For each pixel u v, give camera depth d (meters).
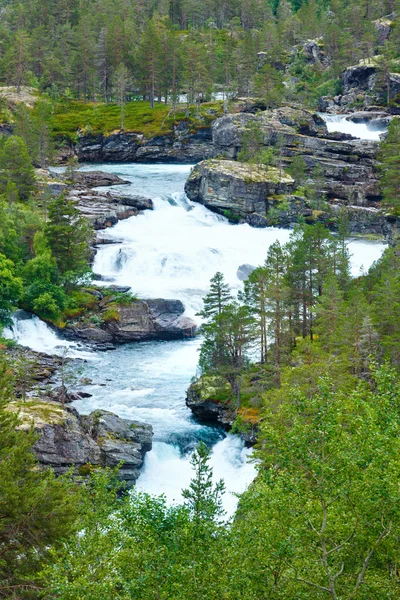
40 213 132.75
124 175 179.25
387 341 65.31
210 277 124.75
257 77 198.12
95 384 85.44
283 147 169.50
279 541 27.27
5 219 115.25
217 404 74.94
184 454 71.06
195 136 196.88
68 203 132.00
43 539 34.41
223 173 151.62
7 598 33.38
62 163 197.88
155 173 183.38
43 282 107.06
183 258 123.69
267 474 29.64
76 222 115.88
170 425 74.19
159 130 199.38
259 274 76.69
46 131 176.75
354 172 165.12
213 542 26.61
